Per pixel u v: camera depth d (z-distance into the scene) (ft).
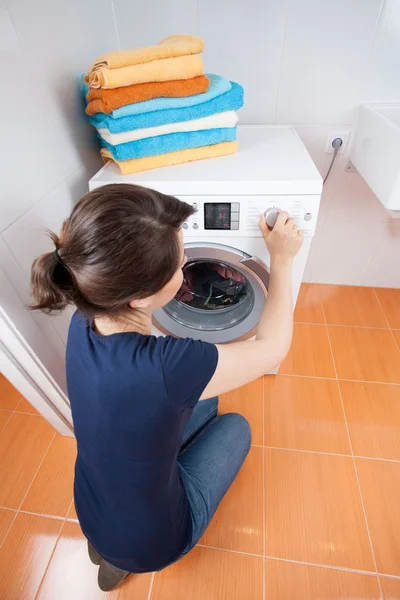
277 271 2.67
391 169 3.13
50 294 1.50
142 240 1.33
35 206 2.63
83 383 1.66
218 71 4.01
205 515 2.68
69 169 3.11
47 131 2.72
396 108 3.92
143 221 1.34
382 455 3.81
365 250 5.42
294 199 2.84
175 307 4.07
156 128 2.86
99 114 2.94
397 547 3.18
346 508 3.43
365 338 5.08
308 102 4.09
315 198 2.83
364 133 3.88
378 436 3.97
